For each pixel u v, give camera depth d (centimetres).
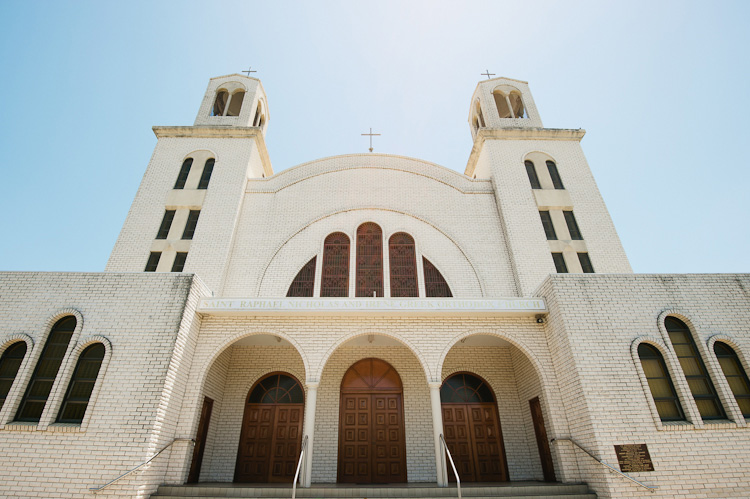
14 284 949
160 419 822
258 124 1875
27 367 862
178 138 1591
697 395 898
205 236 1331
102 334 894
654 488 778
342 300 1008
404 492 802
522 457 1115
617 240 1402
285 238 1378
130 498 734
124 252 1322
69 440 786
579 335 930
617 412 848
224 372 1184
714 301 980
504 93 1872
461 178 1534
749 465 810
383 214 1442
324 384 1183
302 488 808
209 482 1048
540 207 1455
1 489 747
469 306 1011
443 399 1192
